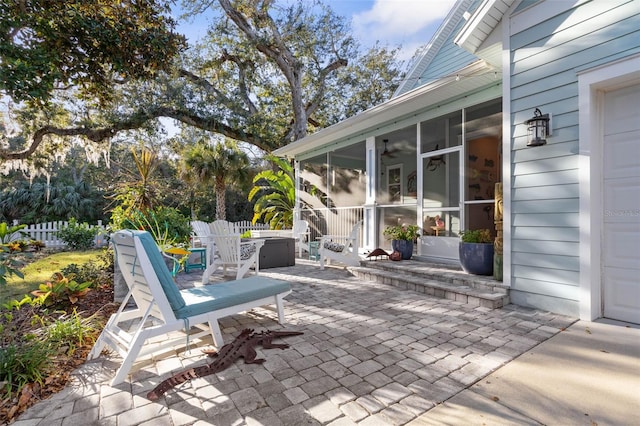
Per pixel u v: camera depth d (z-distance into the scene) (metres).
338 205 8.37
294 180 10.72
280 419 1.71
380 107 5.99
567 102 3.32
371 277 5.39
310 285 5.02
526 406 1.82
